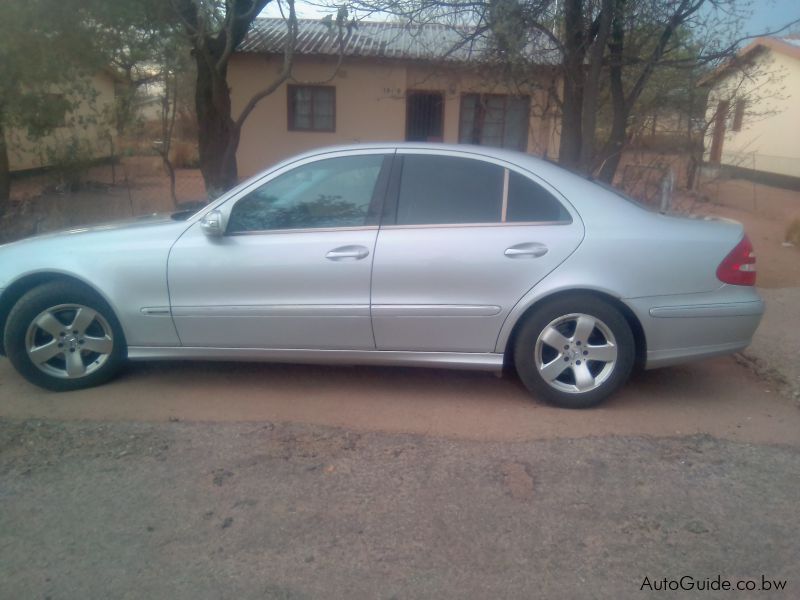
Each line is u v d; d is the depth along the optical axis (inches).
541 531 134.3
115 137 606.2
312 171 190.2
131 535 132.0
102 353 196.7
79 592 116.6
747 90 673.6
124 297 189.8
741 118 706.2
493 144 652.1
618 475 154.3
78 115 506.6
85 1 356.2
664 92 365.4
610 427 178.4
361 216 186.5
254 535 132.3
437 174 187.3
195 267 187.0
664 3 281.4
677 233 182.4
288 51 356.5
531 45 292.8
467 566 124.0
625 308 183.6
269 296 186.4
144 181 674.8
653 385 209.2
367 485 149.3
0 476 151.9
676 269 180.7
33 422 177.0
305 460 159.3
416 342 186.9
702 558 127.2
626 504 143.5
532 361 184.5
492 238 180.7
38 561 124.3
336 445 166.4
